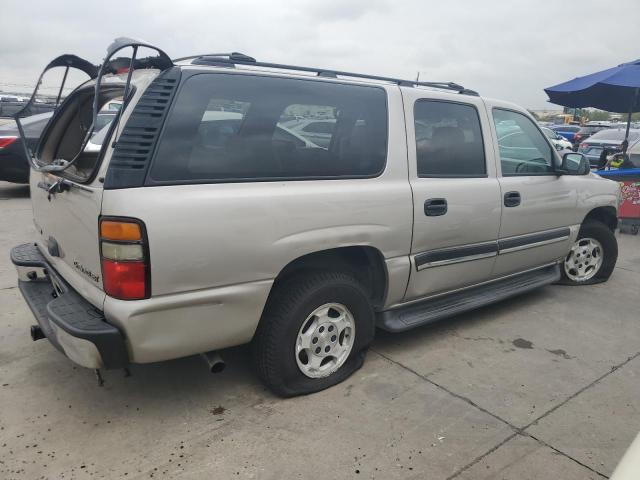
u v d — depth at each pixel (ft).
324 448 8.52
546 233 14.39
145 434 8.75
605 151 31.63
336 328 10.23
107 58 7.68
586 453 8.61
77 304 8.52
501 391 10.43
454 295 12.80
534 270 14.89
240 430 8.93
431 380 10.77
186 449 8.41
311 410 9.58
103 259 7.73
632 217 26.07
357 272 10.72
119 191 7.55
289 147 9.22
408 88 11.25
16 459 8.04
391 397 10.08
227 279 8.42
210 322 8.46
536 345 12.60
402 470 8.07
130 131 7.77
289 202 8.90
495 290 13.75
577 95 28.86
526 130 13.92
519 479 7.97
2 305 13.99
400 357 11.75
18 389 9.97
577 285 17.24
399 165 10.65
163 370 10.82
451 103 11.98
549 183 14.12
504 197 12.76
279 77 9.34
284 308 9.37
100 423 9.02
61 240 9.45
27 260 10.77
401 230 10.60
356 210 9.80
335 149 9.80
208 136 8.35
